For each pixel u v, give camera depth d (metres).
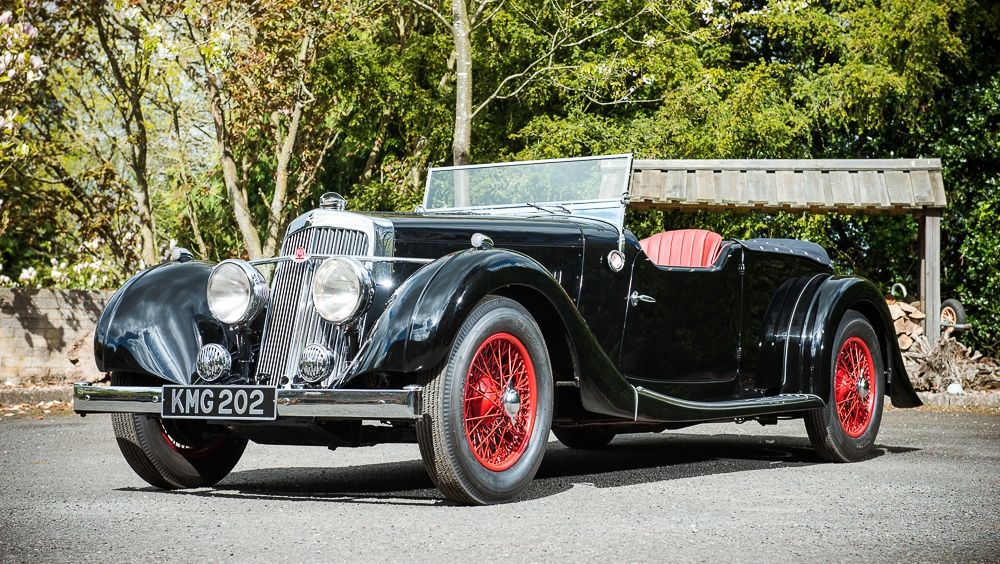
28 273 12.59
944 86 16.48
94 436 7.16
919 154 16.88
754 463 5.50
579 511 3.76
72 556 3.04
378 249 4.11
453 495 3.86
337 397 3.71
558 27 14.67
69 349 11.17
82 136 14.90
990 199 15.82
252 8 12.65
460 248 4.32
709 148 13.95
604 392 4.21
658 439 7.08
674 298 5.00
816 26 15.57
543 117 14.40
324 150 15.59
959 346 11.06
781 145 14.88
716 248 5.41
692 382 5.10
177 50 10.77
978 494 4.20
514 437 4.04
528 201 5.32
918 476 4.81
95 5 13.10
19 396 10.12
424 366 3.68
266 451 6.24
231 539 3.27
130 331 4.32
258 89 13.12
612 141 13.91
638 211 14.43
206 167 16.52
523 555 2.99
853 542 3.19
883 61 15.42
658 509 3.81
